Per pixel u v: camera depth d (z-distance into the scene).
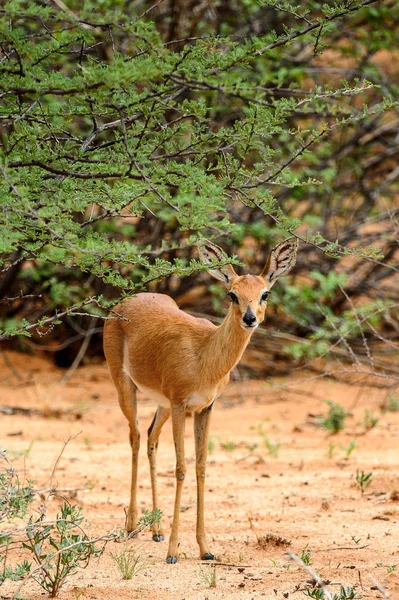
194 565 10.26
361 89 9.66
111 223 19.34
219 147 10.66
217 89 8.48
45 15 8.10
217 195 9.12
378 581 9.43
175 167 9.16
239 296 10.47
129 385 11.99
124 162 9.55
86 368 22.59
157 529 11.42
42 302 23.02
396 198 25.56
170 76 8.35
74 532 11.41
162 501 13.20
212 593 9.16
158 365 11.12
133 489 11.71
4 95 9.16
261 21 21.11
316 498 13.24
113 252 8.58
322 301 22.34
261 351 22.64
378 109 9.97
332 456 15.87
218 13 21.16
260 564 10.26
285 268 11.00
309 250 22.28
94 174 9.20
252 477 14.59
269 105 9.32
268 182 9.94
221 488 13.96
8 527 11.39
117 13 8.09
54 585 8.95
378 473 14.53
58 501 12.91
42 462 15.19
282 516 12.33
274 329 22.45
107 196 9.29
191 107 8.97
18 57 8.53
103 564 10.27
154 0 20.72
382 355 22.14
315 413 19.22
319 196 23.14
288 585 9.40
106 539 9.62
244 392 20.70
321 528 11.68
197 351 10.84
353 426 18.06
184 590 9.29
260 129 9.59
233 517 12.35
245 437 17.44
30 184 9.09
